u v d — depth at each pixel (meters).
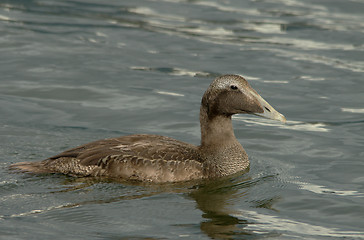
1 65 19.72
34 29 23.56
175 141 13.12
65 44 22.02
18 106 16.66
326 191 12.10
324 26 24.42
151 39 22.92
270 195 11.89
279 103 17.38
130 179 12.31
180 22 25.02
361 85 18.67
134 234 10.04
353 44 22.41
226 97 12.83
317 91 18.25
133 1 27.89
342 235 10.12
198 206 11.27
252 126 16.09
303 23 24.80
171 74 19.56
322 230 10.34
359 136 15.20
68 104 16.97
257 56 21.33
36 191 11.70
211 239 9.87
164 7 27.03
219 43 22.67
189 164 12.54
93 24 24.48
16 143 14.34
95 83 18.53
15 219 10.54
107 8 26.72
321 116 16.55
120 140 12.90
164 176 12.33
